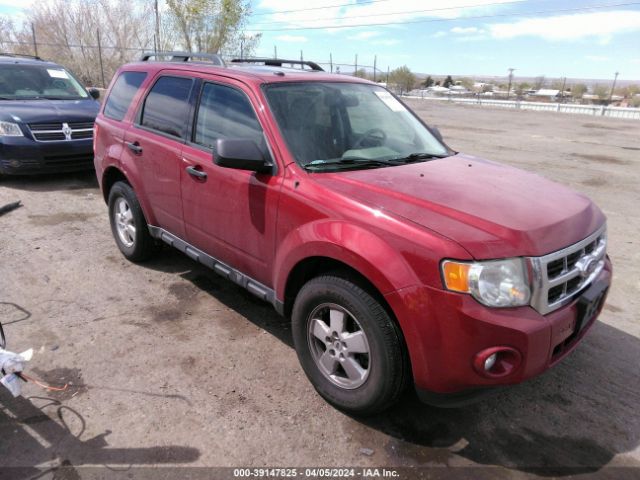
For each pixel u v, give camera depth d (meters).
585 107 28.20
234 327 3.96
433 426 2.96
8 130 7.45
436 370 2.53
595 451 2.81
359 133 3.73
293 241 3.06
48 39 27.44
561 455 2.78
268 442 2.79
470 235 2.50
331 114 3.70
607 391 3.32
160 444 2.74
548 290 2.56
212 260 3.96
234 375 3.36
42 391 3.13
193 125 4.01
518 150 13.12
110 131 4.95
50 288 4.49
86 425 2.86
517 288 2.46
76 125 7.96
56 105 8.19
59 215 6.54
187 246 4.23
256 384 3.28
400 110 4.32
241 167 3.19
